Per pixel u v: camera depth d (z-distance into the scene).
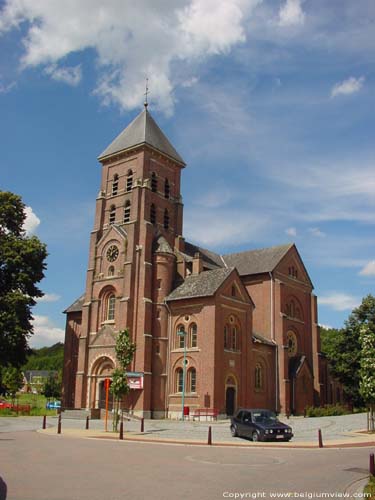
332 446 29.89
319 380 71.19
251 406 57.91
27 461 21.19
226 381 55.28
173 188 69.50
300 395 65.38
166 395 56.53
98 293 62.38
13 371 86.31
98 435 34.53
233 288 58.84
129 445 28.84
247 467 20.95
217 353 54.28
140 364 55.88
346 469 20.72
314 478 18.50
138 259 60.31
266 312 67.00
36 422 46.19
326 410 58.56
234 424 36.16
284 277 69.88
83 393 59.34
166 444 30.08
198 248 73.50
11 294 54.34
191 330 56.88
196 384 54.53
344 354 68.12
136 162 66.00
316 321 73.75
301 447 29.48
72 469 19.30
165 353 57.72
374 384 39.75
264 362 63.12
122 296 59.59
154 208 65.50
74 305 71.81
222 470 19.98
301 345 70.56
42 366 190.12
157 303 59.03
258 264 70.56
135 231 61.53
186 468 20.27
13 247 57.41
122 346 40.94
